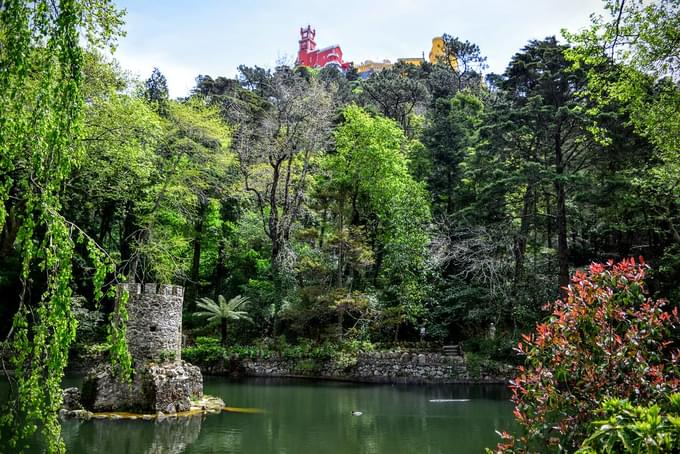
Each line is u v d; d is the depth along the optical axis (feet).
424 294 93.56
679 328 45.27
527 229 90.94
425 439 45.98
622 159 76.84
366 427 50.98
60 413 52.24
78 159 22.66
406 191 100.48
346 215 106.01
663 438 14.16
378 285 106.63
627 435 14.89
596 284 23.82
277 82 112.98
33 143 20.36
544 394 22.58
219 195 118.32
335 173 106.32
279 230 104.68
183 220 106.93
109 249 107.96
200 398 61.41
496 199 88.89
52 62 20.72
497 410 60.85
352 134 106.63
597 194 74.90
